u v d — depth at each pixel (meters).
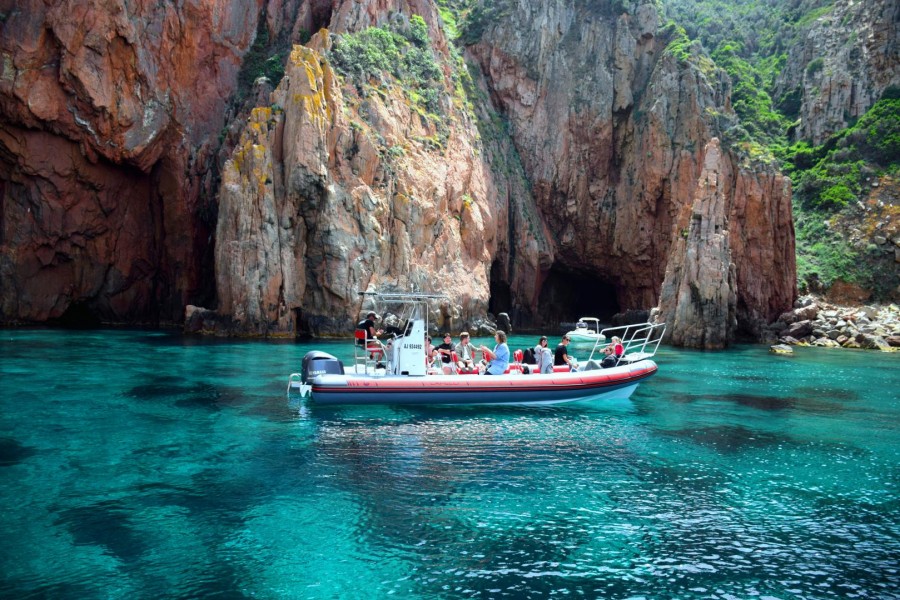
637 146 51.94
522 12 55.62
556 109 54.44
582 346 35.19
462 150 47.09
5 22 35.62
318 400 16.08
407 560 7.64
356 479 10.46
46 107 36.53
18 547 7.73
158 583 6.93
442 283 41.69
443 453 12.16
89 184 39.50
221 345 29.66
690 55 51.03
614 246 52.62
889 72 57.16
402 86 45.31
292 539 8.13
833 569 7.66
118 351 26.33
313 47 42.09
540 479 10.71
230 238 35.78
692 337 36.03
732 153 43.69
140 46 39.16
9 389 17.39
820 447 13.20
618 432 14.25
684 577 7.39
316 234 36.81
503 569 7.48
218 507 9.12
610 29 54.56
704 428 14.80
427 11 50.94
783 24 70.75
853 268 48.03
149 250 42.84
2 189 37.88
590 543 8.23
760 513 9.41
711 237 36.62
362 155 38.72
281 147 37.12
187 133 42.34
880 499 10.07
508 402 16.88
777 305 42.78
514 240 52.00
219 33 44.22
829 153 55.91
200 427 13.73
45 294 39.41
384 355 17.55
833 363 28.56
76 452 11.66
